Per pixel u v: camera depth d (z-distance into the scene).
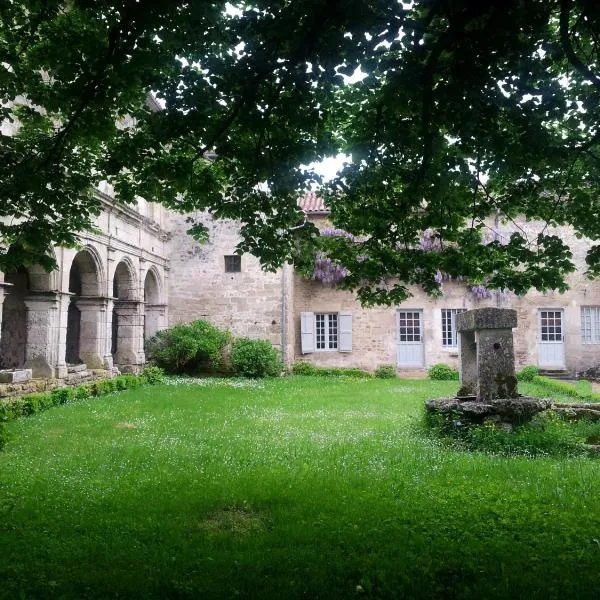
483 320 8.40
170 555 3.87
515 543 4.05
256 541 4.13
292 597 3.28
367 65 4.43
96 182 6.10
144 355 17.58
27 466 6.30
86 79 4.50
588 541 4.05
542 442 7.25
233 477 5.76
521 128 4.88
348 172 6.01
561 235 19.77
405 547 3.98
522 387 16.09
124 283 16.75
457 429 7.83
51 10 4.73
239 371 18.36
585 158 5.80
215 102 4.89
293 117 4.92
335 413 10.62
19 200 5.68
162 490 5.34
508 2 3.84
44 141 5.68
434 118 4.84
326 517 4.59
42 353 12.08
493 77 4.53
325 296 20.44
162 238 19.31
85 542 4.09
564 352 19.75
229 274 19.61
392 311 20.23
